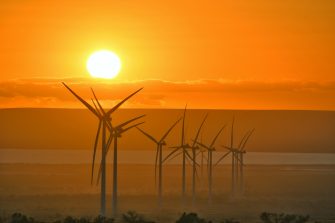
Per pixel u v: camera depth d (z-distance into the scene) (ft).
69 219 593.42
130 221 627.05
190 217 568.41
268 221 647.97
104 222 587.68
